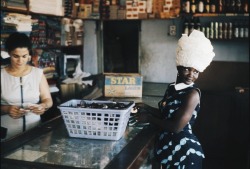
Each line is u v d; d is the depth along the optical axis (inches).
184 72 80.9
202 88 212.7
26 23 153.4
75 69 208.5
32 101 107.0
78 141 77.5
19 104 105.7
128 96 132.3
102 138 78.3
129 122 92.6
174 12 206.5
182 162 81.2
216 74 211.5
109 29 230.4
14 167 61.9
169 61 221.8
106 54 233.6
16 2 147.2
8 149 71.3
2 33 138.4
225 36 199.5
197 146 82.7
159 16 209.9
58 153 69.2
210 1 200.8
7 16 140.4
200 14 200.1
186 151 81.1
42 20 171.9
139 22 223.9
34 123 107.6
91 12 216.2
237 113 181.2
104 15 219.3
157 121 82.0
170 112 82.3
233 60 208.8
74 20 206.7
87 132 78.5
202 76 212.8
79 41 215.9
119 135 78.2
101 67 235.3
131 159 65.4
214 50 211.2
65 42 195.6
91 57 234.7
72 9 200.1
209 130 185.6
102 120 76.6
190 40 79.1
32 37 162.7
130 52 229.3
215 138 185.3
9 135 105.3
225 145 184.1
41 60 172.7
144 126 91.4
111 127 76.9
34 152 69.8
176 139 82.7
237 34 197.9
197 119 186.5
